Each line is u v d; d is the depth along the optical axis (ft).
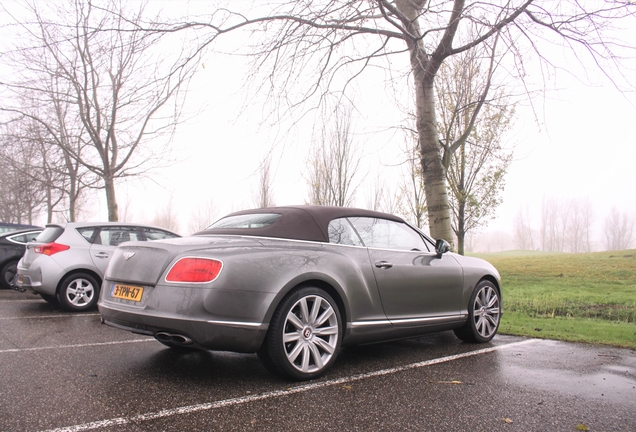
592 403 9.71
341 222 13.15
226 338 9.93
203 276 9.96
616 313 23.50
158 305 10.05
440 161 22.20
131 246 11.59
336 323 11.63
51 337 15.79
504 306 26.07
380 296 12.97
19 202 67.62
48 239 23.00
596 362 13.37
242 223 12.84
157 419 8.35
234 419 8.43
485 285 16.57
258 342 10.26
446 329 15.34
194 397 9.64
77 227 23.54
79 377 10.93
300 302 10.94
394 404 9.46
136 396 9.62
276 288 10.48
